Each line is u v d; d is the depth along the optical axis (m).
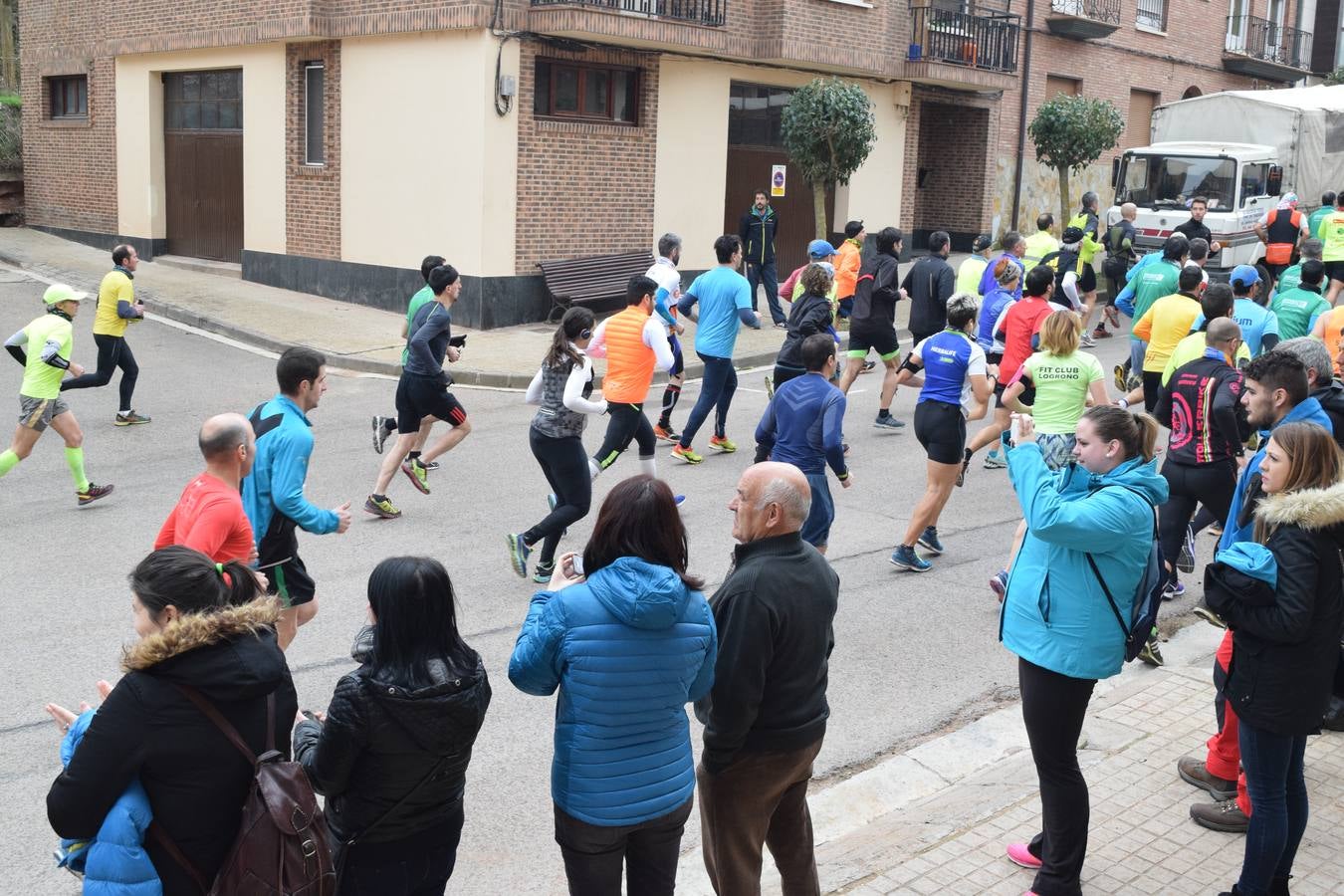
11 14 28.56
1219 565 4.04
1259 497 4.79
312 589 6.04
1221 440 6.91
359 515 9.41
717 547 8.73
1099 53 27.31
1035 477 4.12
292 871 3.05
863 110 18.59
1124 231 18.86
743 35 19.23
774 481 3.79
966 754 5.80
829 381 7.18
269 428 5.74
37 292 18.69
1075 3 26.36
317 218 18.89
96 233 23.23
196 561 3.24
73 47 23.03
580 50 17.38
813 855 4.19
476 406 13.18
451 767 3.39
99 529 9.09
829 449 7.03
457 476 10.54
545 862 4.86
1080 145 23.78
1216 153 21.39
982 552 8.84
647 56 18.38
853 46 20.44
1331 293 18.58
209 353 15.42
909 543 8.30
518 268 17.20
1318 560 3.94
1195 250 12.84
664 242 11.46
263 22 18.58
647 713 3.54
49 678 6.45
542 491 10.14
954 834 4.85
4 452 10.18
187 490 5.32
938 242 12.89
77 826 3.00
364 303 18.34
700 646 3.58
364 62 17.78
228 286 19.64
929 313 12.79
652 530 3.54
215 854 3.10
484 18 16.17
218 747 3.06
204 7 19.77
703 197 19.73
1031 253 17.05
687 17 18.05
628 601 3.43
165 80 21.52
